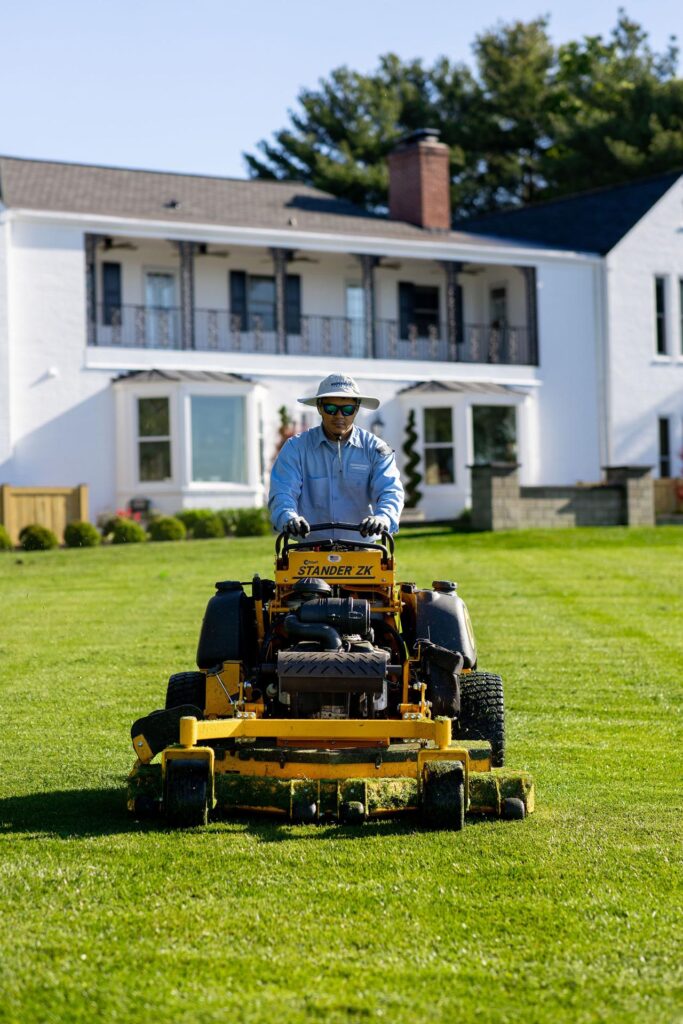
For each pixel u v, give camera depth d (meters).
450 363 32.44
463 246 32.25
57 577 19.89
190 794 6.65
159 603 16.75
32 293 27.56
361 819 6.78
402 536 25.98
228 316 31.69
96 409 28.20
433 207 33.56
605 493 28.31
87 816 7.07
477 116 52.81
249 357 29.95
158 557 22.50
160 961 4.97
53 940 5.17
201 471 28.27
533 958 5.03
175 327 31.12
